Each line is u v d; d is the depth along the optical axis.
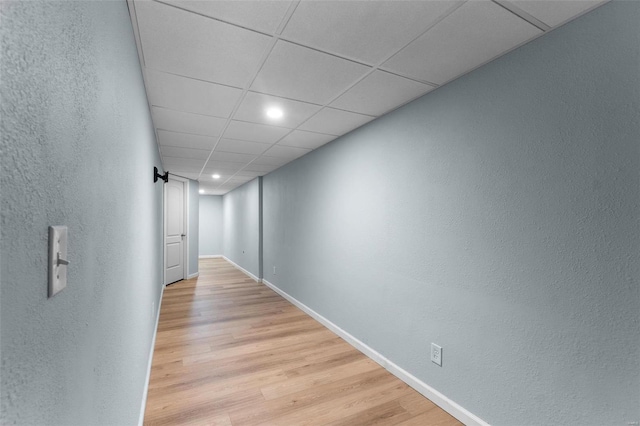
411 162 2.13
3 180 0.34
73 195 0.57
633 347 1.11
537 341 1.40
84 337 0.65
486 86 1.65
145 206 1.98
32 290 0.41
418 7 1.23
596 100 1.22
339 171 3.03
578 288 1.26
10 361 0.36
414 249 2.10
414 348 2.11
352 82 1.87
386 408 1.90
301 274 3.97
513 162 1.51
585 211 1.25
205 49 1.52
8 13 0.35
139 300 1.68
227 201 8.64
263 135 2.97
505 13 1.26
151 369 2.37
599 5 1.21
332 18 1.30
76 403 0.60
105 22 0.81
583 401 1.24
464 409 1.75
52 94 0.47
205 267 7.41
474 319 1.69
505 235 1.54
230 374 2.31
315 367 2.42
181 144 3.31
